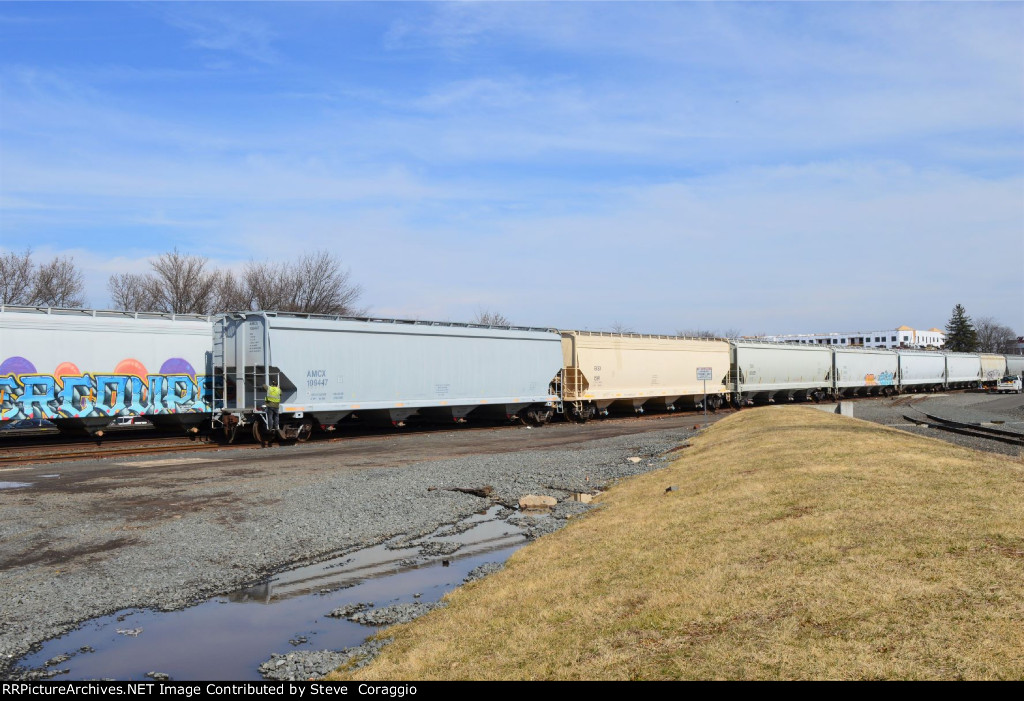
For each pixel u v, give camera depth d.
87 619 8.80
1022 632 5.69
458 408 34.81
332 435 31.58
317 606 9.38
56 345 25.03
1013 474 11.53
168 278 53.97
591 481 18.52
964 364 90.25
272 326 27.06
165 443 26.50
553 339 39.06
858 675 5.36
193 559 11.19
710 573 8.05
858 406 53.97
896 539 8.25
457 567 11.15
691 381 48.59
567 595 8.40
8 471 19.36
